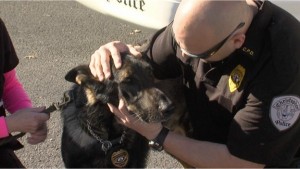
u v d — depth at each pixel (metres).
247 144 1.62
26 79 3.09
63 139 1.92
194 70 1.81
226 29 1.53
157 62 1.91
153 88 1.79
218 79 1.73
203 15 1.52
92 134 1.87
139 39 3.67
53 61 3.34
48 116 1.70
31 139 1.72
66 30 3.82
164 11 2.44
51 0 4.42
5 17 4.03
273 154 1.63
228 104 1.72
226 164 1.67
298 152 1.81
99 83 1.79
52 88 3.00
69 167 1.93
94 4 2.95
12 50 1.73
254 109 1.60
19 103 1.79
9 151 1.72
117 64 1.75
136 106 1.74
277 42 1.57
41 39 3.66
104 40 3.66
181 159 1.86
